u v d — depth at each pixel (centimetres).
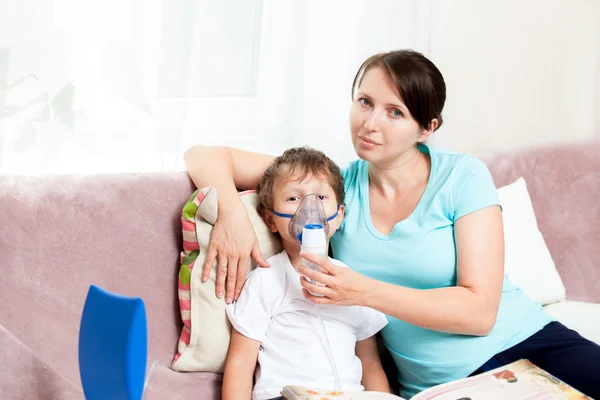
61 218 130
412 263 140
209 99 179
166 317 142
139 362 88
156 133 168
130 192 140
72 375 123
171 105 168
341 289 122
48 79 153
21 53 150
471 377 128
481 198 138
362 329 143
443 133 221
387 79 134
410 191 147
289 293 137
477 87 222
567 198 209
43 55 152
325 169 139
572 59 225
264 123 188
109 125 162
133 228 139
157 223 143
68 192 132
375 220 148
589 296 206
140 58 162
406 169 146
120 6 159
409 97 133
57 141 156
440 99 140
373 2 196
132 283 138
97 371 91
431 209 141
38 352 122
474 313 132
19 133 151
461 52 218
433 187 143
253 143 185
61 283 129
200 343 137
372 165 148
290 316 137
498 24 221
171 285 144
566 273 207
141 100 164
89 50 157
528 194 199
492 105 225
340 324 139
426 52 209
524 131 227
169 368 137
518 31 224
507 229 185
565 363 135
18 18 149
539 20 225
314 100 193
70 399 112
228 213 137
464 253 137
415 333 143
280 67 186
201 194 137
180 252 146
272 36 184
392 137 136
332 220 140
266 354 135
